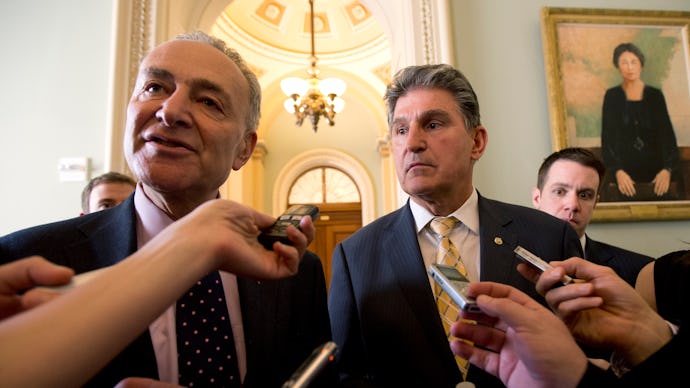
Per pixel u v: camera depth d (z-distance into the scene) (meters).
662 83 2.40
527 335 0.54
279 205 6.70
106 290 0.36
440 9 2.40
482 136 1.21
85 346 0.32
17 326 0.31
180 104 0.79
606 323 0.63
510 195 2.25
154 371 0.71
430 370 0.95
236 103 0.89
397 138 1.16
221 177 0.88
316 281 0.97
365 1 3.01
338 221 6.84
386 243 1.15
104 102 2.34
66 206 2.24
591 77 2.37
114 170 2.16
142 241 0.86
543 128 2.33
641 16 2.45
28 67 2.38
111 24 2.43
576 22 2.41
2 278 0.42
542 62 2.41
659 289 0.78
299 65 6.12
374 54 5.97
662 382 0.53
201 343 0.76
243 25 5.46
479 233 1.11
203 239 0.46
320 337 0.92
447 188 1.09
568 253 1.06
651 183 2.28
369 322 1.04
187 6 2.80
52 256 0.77
